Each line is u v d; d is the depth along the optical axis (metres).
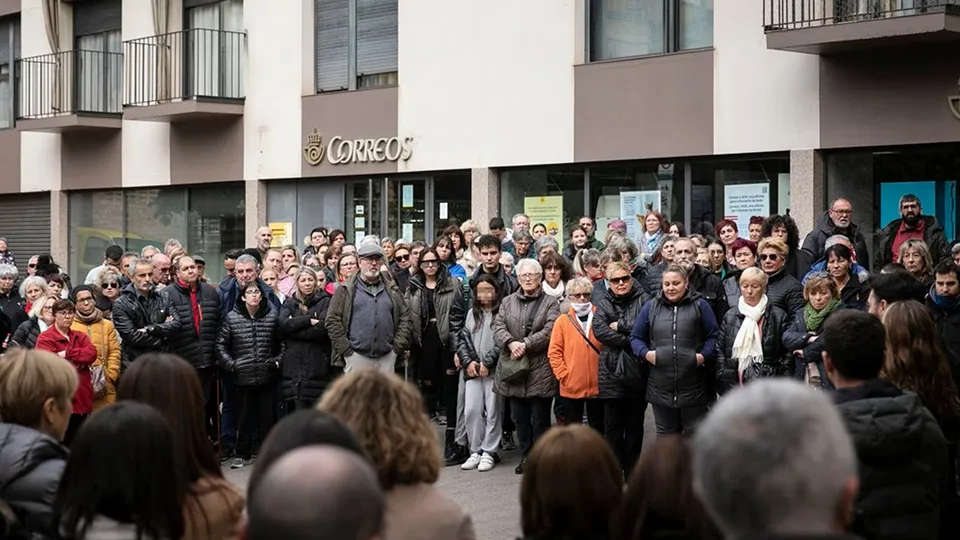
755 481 2.18
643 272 11.48
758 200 14.91
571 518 3.76
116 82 23.06
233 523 3.96
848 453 2.25
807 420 2.22
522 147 17.12
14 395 4.38
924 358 5.17
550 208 17.09
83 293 10.28
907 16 12.59
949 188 13.45
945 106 13.14
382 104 18.89
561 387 10.07
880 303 6.10
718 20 15.05
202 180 21.58
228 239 21.52
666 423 9.26
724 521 2.24
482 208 17.62
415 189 18.72
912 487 4.35
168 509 3.54
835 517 2.24
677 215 15.71
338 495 2.07
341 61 19.69
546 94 16.83
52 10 23.88
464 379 10.92
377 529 2.12
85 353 9.98
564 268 11.20
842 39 13.08
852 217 14.19
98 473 3.48
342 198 19.75
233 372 11.25
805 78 14.25
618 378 9.57
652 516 3.65
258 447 11.52
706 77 15.18
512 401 10.55
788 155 14.60
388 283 11.34
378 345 11.12
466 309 11.50
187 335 11.17
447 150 18.05
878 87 13.64
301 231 20.36
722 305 10.22
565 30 16.61
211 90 21.16
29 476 4.09
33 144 24.83
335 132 19.52
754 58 14.71
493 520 8.77
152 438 3.54
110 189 23.66
